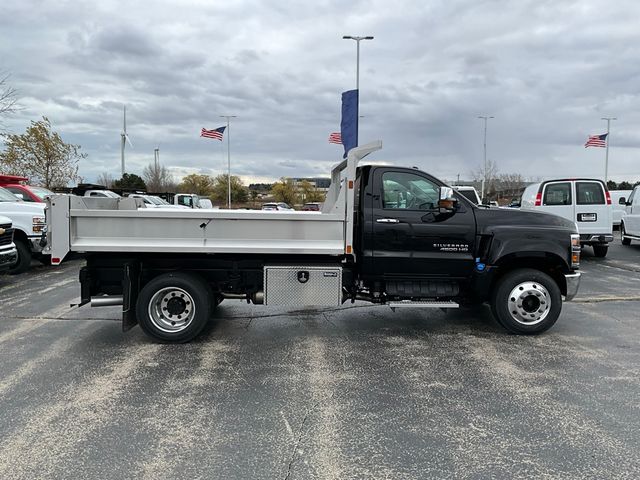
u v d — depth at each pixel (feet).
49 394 14.02
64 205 18.15
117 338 19.62
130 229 18.43
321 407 13.21
